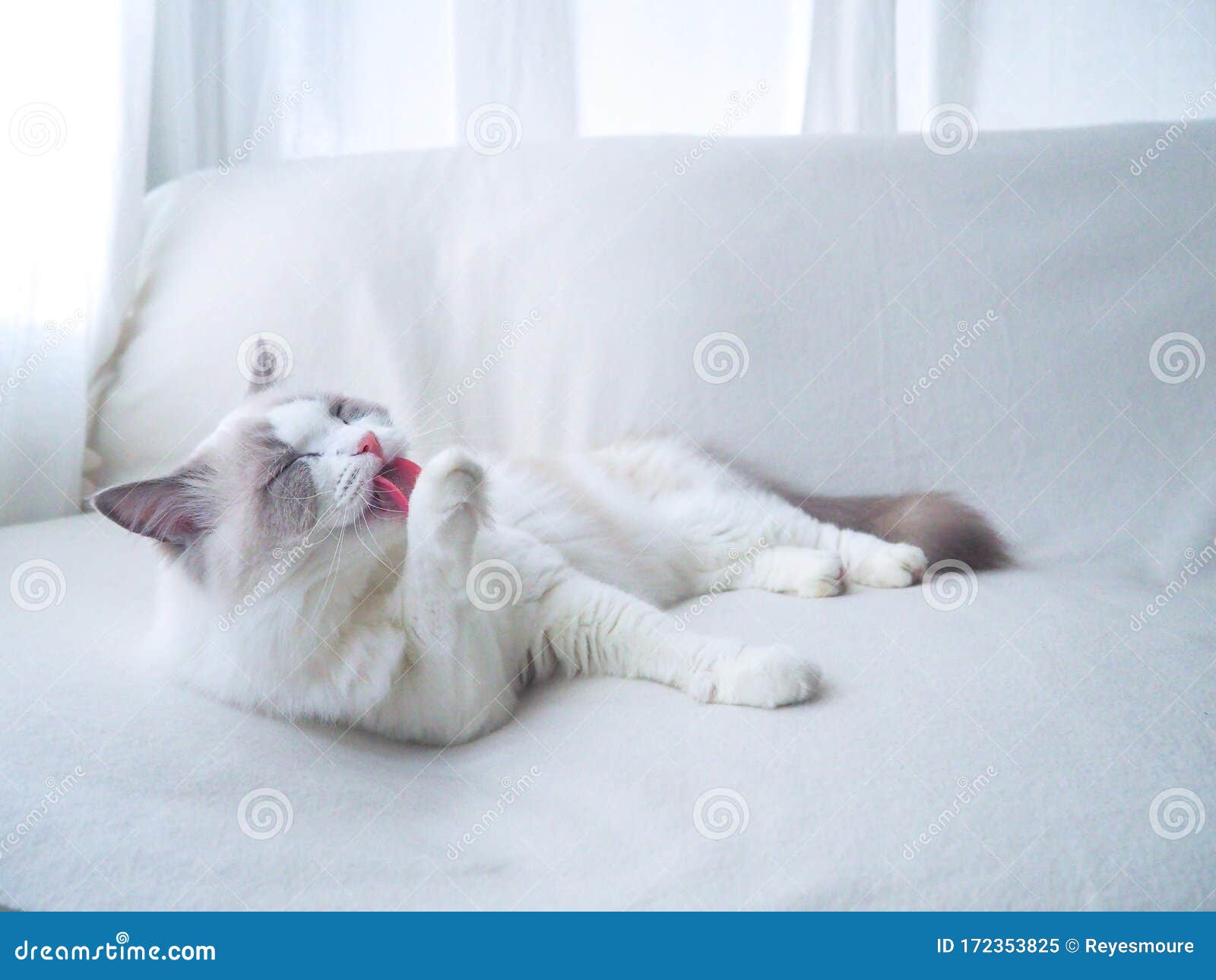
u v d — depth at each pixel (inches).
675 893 28.9
